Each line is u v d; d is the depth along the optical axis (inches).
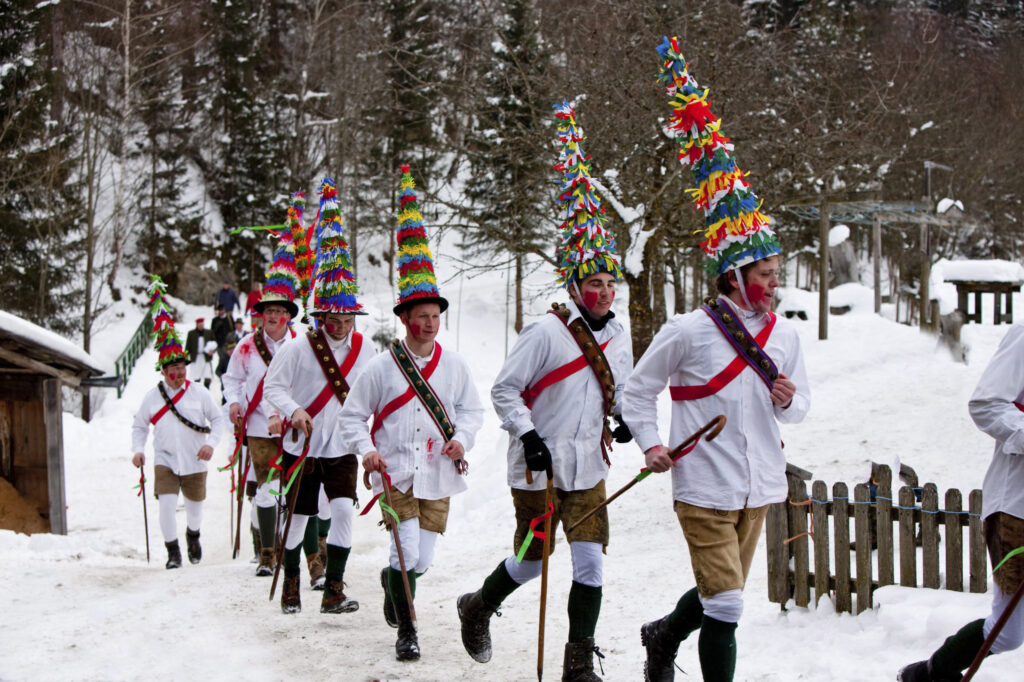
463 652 219.5
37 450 424.8
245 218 1636.3
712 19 533.0
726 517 162.7
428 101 608.4
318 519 306.3
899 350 650.8
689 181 487.5
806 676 189.2
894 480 378.6
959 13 1304.1
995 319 683.4
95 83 1425.9
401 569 210.4
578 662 179.5
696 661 208.1
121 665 206.4
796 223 1045.2
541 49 566.6
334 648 221.0
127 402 979.3
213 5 1768.0
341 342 265.0
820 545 234.4
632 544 344.5
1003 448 157.2
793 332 169.0
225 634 233.5
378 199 992.2
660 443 166.1
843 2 989.2
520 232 548.7
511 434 194.9
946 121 818.8
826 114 545.6
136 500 558.9
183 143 1669.5
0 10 1203.2
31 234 1226.6
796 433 505.0
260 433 320.2
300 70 1721.2
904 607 213.6
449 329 1332.4
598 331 192.5
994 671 179.0
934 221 783.7
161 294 370.3
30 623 240.7
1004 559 151.9
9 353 408.5
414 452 221.1
